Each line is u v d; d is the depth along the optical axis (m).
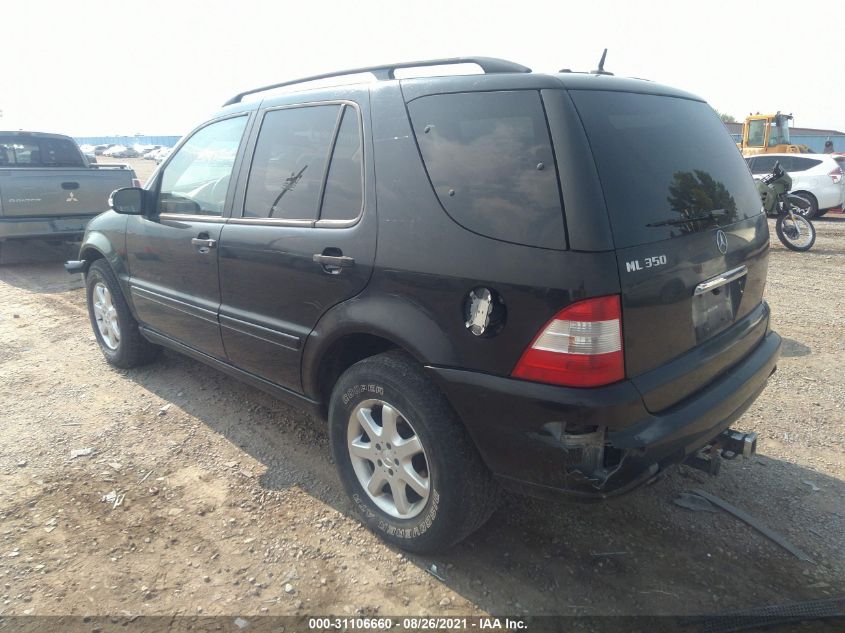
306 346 2.90
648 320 2.14
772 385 4.34
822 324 5.72
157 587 2.50
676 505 3.02
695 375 2.38
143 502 3.06
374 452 2.70
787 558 2.65
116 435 3.73
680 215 2.31
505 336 2.15
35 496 3.09
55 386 4.45
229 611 2.38
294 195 2.99
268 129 3.23
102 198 8.42
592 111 2.20
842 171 13.50
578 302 2.00
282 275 2.97
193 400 4.21
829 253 9.67
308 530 2.86
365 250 2.57
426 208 2.39
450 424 2.37
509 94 2.28
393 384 2.49
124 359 4.63
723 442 2.61
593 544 2.75
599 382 2.05
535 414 2.11
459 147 2.35
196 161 3.73
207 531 2.85
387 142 2.58
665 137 2.44
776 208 10.06
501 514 2.97
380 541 2.79
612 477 2.08
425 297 2.36
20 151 9.04
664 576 2.55
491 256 2.17
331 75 3.01
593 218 2.02
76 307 6.57
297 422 3.90
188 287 3.70
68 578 2.54
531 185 2.14
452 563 2.64
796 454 3.46
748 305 2.86
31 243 10.52
